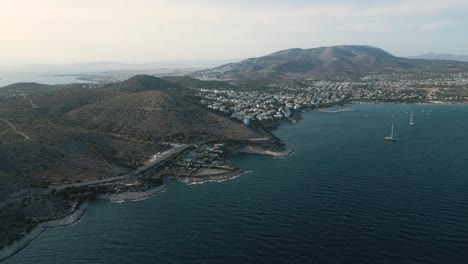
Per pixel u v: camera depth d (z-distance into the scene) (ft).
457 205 426.51
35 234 396.98
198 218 419.13
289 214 417.28
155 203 476.54
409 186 494.18
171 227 398.21
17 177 486.79
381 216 403.13
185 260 329.93
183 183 558.97
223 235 374.02
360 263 317.42
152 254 342.64
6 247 364.38
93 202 486.38
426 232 365.20
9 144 572.10
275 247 346.95
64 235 393.70
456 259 318.86
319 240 356.38
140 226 405.59
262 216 415.64
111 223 418.31
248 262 324.19
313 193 480.64
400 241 350.02
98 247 361.30
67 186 505.66
